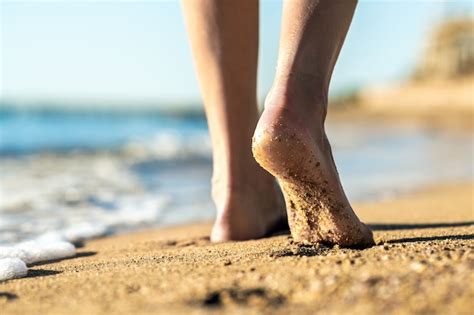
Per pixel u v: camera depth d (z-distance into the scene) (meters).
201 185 2.22
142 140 4.75
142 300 0.62
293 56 0.80
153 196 1.90
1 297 0.67
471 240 0.87
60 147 3.91
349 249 0.83
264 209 1.05
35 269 0.84
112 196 1.85
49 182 2.13
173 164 3.07
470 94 17.39
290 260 0.73
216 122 1.03
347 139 5.43
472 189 1.98
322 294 0.60
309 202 0.82
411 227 1.11
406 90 20.97
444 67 21.78
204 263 0.76
